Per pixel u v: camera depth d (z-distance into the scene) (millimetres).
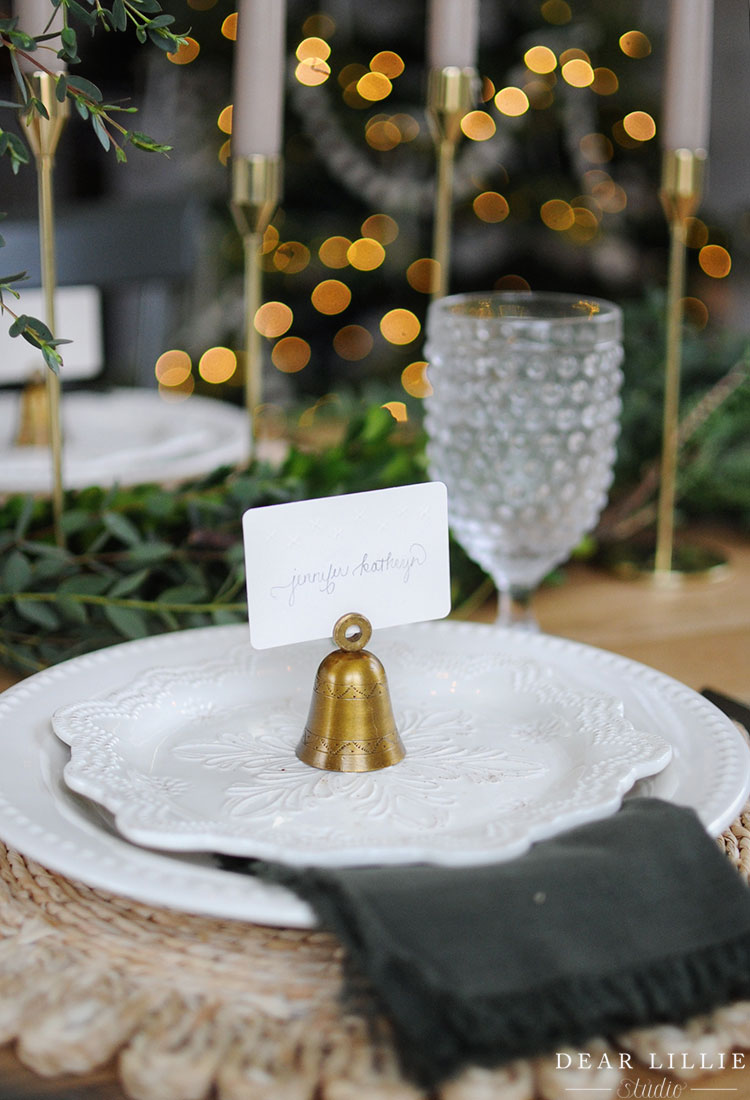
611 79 2166
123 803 641
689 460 1143
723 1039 610
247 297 968
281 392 2408
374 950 575
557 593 1029
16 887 667
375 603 733
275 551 710
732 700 812
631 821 634
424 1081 572
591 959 588
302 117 2168
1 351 1372
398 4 2203
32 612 860
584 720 727
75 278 1478
